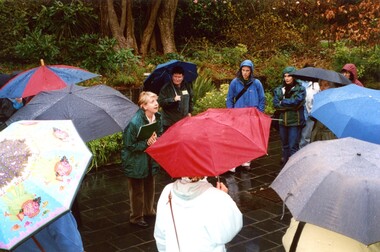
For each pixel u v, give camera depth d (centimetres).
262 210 646
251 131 320
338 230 228
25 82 530
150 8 1342
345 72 704
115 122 423
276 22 1509
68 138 301
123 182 760
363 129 377
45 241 284
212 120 320
